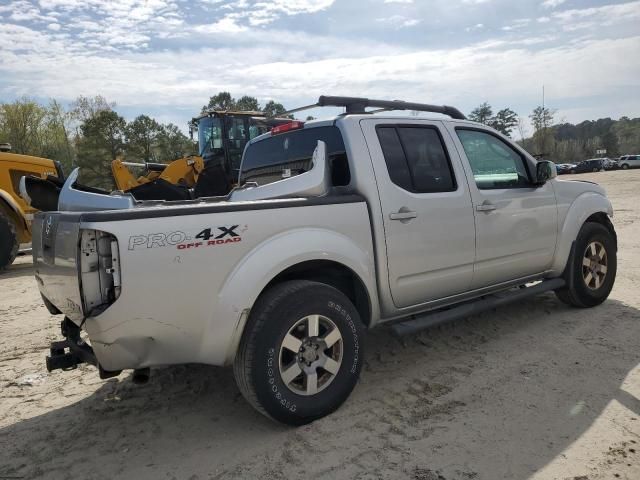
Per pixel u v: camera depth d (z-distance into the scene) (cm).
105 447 320
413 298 402
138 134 5684
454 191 423
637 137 13412
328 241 343
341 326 343
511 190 468
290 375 322
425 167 413
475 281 444
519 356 426
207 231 300
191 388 403
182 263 291
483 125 475
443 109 482
